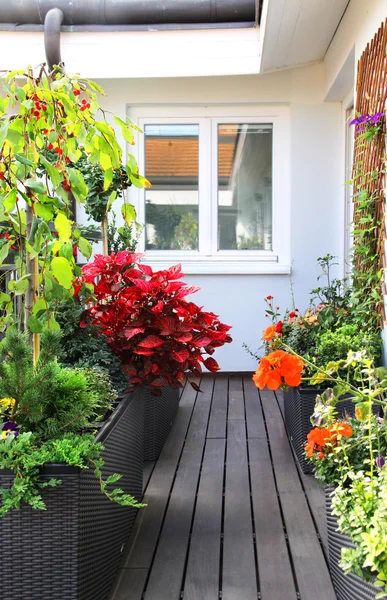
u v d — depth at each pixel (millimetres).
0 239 2438
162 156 5707
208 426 4070
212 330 2871
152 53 5133
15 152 2223
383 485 1591
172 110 5645
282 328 3922
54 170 2111
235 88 5516
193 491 2934
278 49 4727
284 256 5664
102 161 2512
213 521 2588
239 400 4801
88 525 1832
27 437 1782
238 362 5684
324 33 4570
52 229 3256
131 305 2805
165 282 2883
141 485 2809
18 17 5051
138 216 5707
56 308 2742
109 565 2066
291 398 3586
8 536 1735
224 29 5098
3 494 1686
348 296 4020
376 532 1422
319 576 2123
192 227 5734
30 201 2152
